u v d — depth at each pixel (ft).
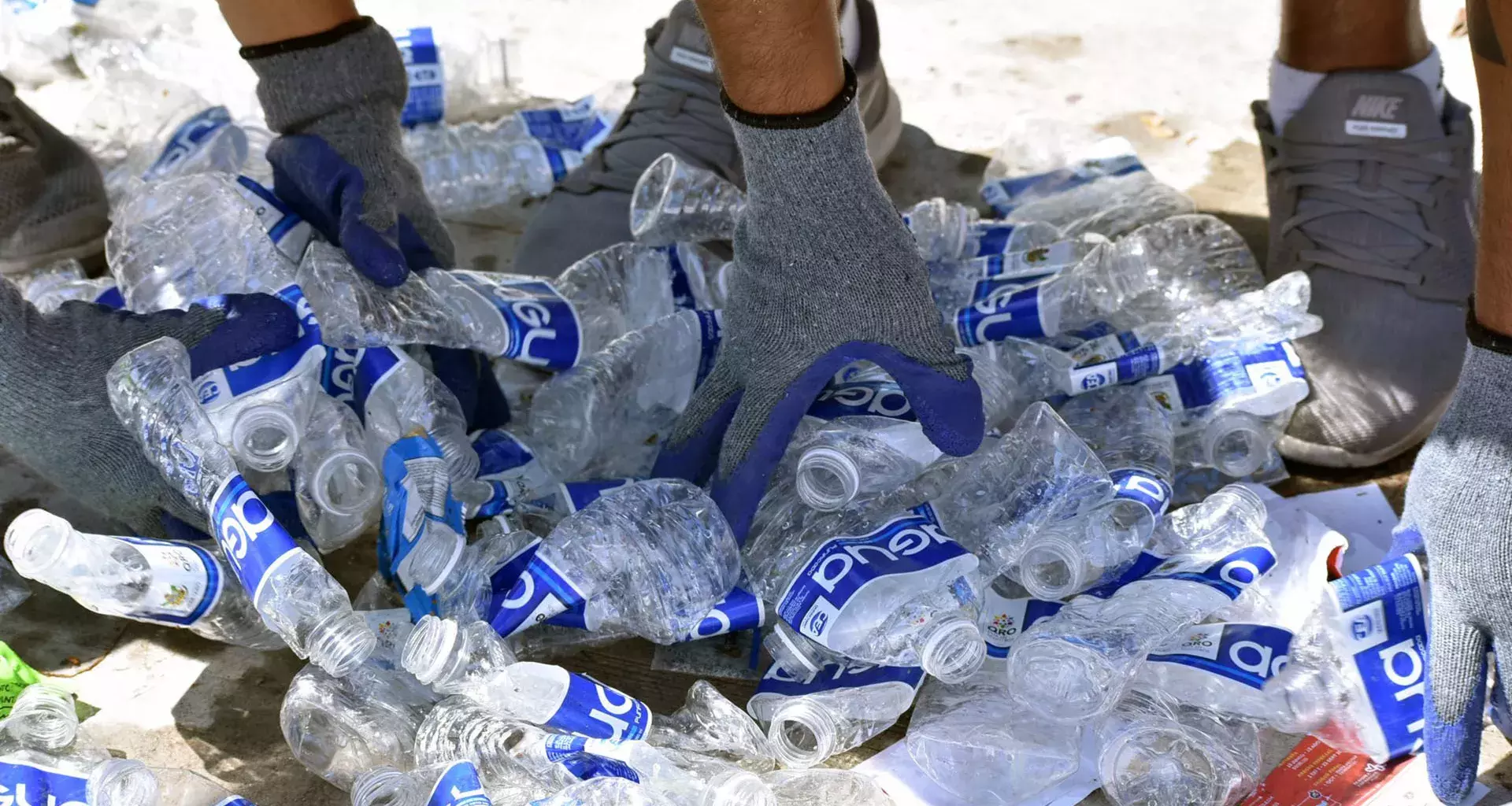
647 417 5.56
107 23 8.78
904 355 4.42
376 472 4.94
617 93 8.01
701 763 4.24
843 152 4.17
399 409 5.09
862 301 4.34
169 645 4.83
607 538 4.58
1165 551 4.76
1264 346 5.42
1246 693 4.38
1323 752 4.37
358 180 5.16
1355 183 5.66
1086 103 8.11
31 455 4.62
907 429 4.88
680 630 4.57
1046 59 8.58
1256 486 5.34
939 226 6.18
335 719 4.29
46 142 6.52
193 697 4.64
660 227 6.17
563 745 4.14
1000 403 5.34
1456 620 4.10
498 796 4.04
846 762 4.43
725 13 3.80
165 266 5.57
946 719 4.39
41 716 4.19
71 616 4.92
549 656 4.83
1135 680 4.44
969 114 8.03
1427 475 4.19
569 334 5.42
